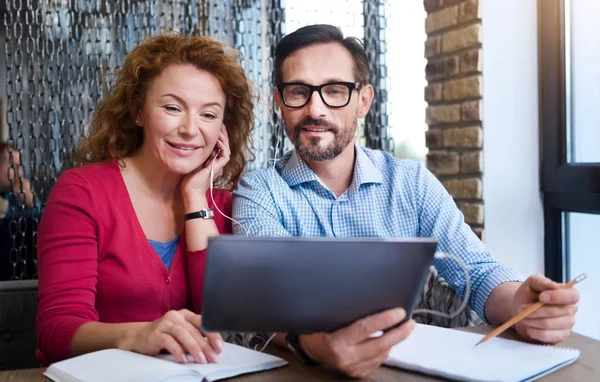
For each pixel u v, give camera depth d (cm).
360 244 81
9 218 221
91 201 138
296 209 155
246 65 239
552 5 223
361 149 164
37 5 219
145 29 229
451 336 108
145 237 142
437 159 244
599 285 217
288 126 150
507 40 226
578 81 221
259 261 78
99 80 225
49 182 223
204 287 79
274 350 104
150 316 141
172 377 86
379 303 85
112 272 138
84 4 223
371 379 90
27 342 165
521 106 229
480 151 224
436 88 243
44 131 223
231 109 160
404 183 158
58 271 127
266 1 241
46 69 222
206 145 146
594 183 209
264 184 157
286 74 149
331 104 147
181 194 153
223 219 157
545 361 94
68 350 110
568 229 228
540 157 233
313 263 80
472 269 142
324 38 148
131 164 151
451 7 232
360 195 156
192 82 141
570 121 225
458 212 156
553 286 104
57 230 133
